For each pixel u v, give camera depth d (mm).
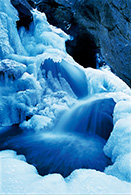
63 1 9141
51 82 5754
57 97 5113
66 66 6617
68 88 6172
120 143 2031
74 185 1171
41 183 1147
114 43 12016
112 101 4461
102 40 10945
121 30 11430
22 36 7715
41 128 3789
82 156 2410
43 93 5340
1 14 5465
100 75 7273
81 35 10773
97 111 3852
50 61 5906
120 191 1078
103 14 9875
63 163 2191
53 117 4184
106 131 3211
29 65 5391
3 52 5406
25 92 4566
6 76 4551
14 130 3869
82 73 7379
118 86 6953
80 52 12320
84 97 6734
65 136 3484
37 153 2516
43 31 7562
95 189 1090
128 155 1694
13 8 6348
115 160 2004
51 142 3072
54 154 2496
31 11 7590
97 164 2164
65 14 9844
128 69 13078
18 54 6332
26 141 3109
